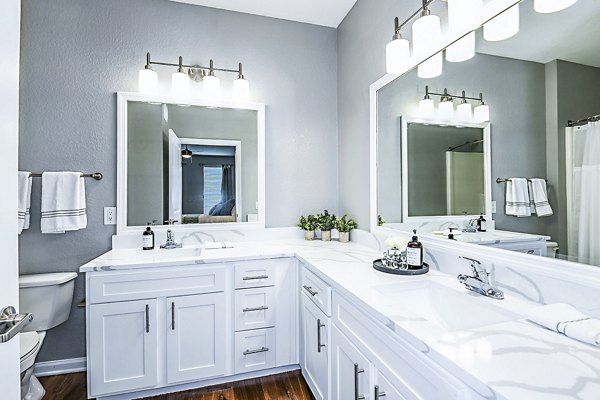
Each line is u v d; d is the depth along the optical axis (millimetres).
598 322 808
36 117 1961
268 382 1870
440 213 1489
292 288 1950
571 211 959
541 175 1042
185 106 2250
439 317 1214
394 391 920
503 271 1144
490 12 1200
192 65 2246
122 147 2094
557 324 811
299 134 2502
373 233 2051
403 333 854
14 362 728
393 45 1531
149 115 2170
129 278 1664
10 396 712
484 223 1260
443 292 1228
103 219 2066
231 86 2334
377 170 2000
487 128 1247
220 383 1860
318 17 2443
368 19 2082
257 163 2391
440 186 1486
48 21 1989
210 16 2291
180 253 2051
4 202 690
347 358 1249
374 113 2020
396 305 1024
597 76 897
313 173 2537
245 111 2375
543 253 1039
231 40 2336
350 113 2363
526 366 652
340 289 1271
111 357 1645
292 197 2486
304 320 1810
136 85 2133
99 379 1627
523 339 776
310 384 1714
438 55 1491
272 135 2438
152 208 2170
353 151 2326
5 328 651
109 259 1781
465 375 639
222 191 2322
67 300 1927
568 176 968
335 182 2584
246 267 1857
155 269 1702
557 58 996
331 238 2486
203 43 2273
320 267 1554
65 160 2004
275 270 1918
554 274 976
